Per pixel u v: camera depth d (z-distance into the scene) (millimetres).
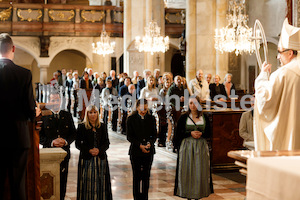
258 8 16625
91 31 27328
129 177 8289
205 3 13641
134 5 21891
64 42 27688
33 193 4285
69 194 6984
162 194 6949
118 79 18078
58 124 5973
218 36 13352
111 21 27469
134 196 6293
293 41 3664
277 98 3584
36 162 4277
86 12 27328
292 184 1974
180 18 27203
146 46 18906
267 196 2162
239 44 13547
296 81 3535
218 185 7523
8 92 3389
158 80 13750
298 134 3533
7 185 3365
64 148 5914
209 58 13734
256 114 3766
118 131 14781
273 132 3609
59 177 5492
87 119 5695
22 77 3455
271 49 16250
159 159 10234
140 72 20719
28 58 31688
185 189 5871
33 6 26766
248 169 2365
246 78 16000
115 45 28000
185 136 5938
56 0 27891
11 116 3371
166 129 11422
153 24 19000
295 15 6000
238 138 8852
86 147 5645
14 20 26578
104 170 5688
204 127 5926
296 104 3527
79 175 5660
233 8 13664
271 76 3668
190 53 13758
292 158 2348
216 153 8719
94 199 5578
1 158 3340
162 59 22656
